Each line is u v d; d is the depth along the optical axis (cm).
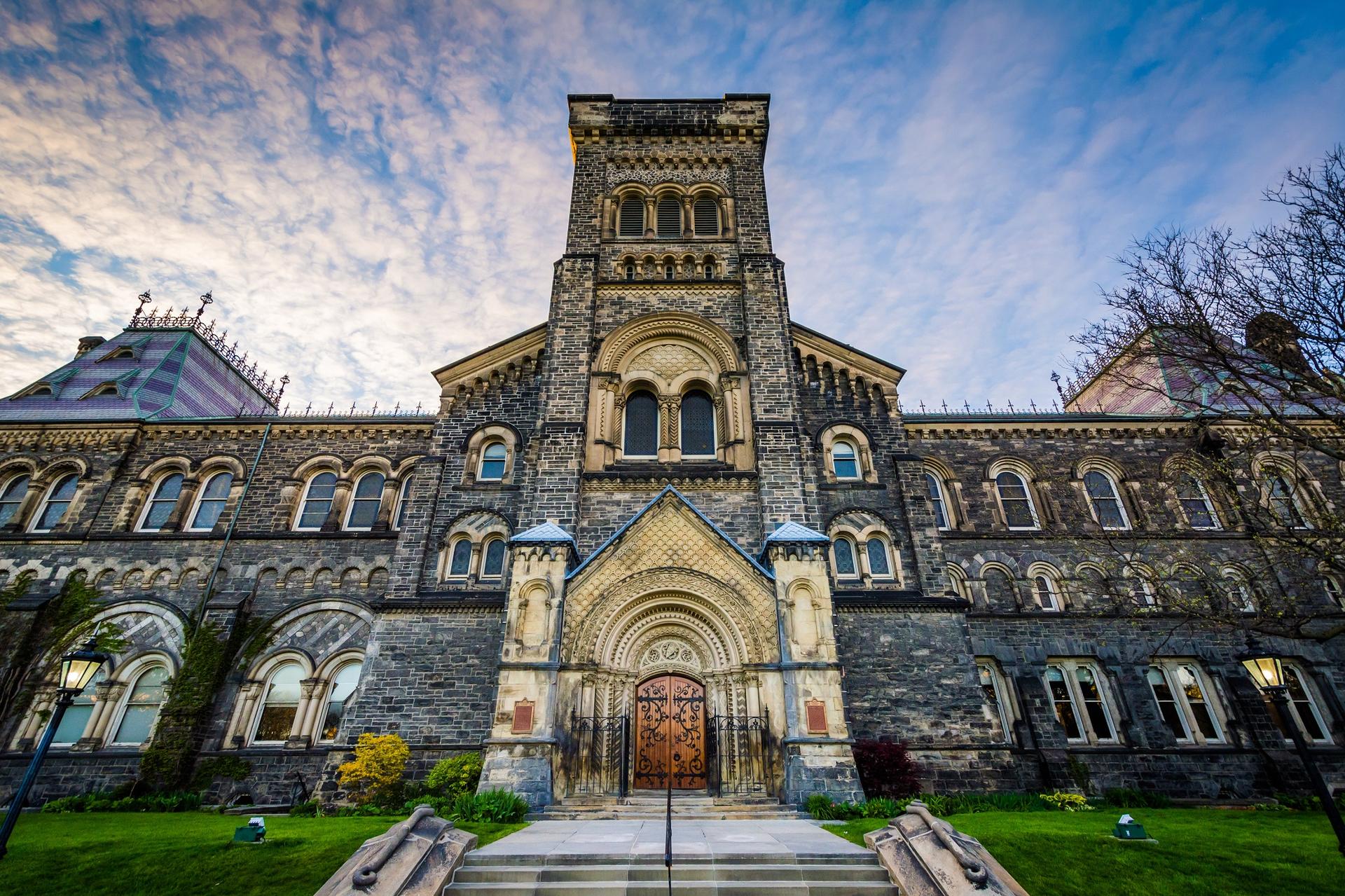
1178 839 1283
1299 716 2483
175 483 2798
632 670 1788
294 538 2594
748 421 2316
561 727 1642
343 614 2444
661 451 2294
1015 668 2497
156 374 3203
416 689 2061
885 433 2542
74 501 2684
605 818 1469
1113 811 1780
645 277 2664
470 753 1884
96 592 2495
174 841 1248
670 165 3027
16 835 1380
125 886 1050
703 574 1819
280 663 2383
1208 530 2741
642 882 1005
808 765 1551
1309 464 2858
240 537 2591
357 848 1165
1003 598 2661
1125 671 2514
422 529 2361
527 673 1644
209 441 2856
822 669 1655
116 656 2366
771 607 1762
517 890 981
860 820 1388
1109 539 2367
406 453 2805
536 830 1304
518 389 2628
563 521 2081
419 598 2197
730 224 2852
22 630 2352
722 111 3138
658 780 1705
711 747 1711
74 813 1911
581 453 2206
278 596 2489
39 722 2267
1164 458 2905
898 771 1731
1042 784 2264
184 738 2158
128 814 1883
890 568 2303
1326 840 1312
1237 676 2500
